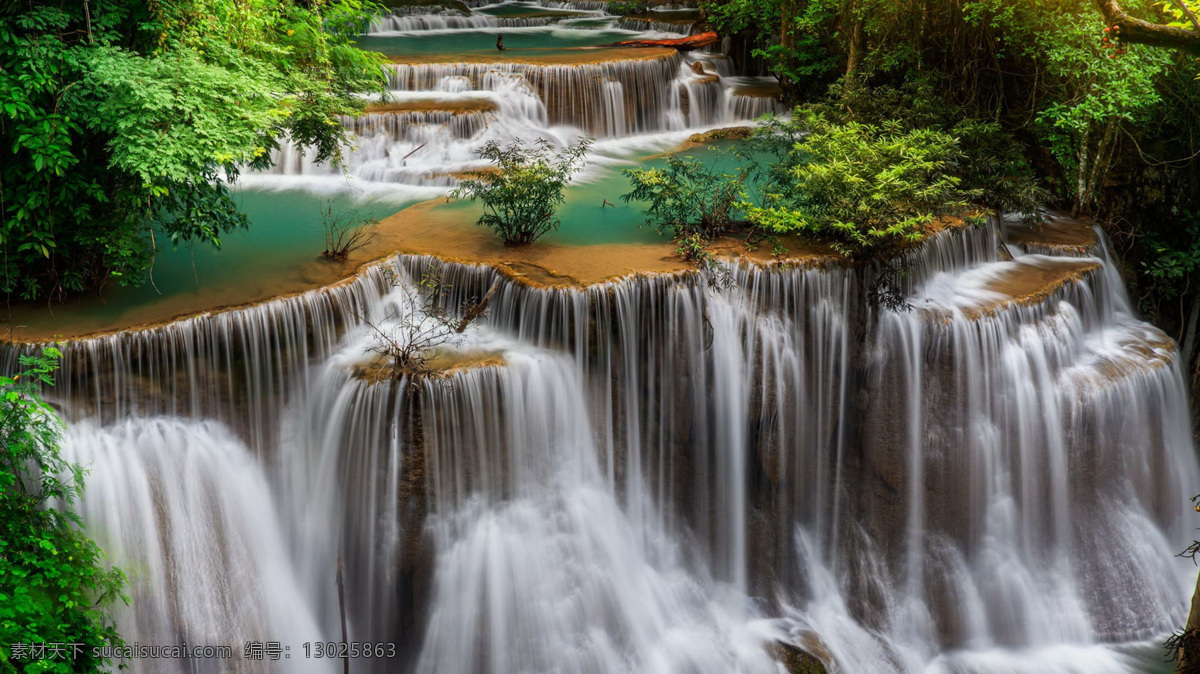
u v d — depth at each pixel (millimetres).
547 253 14062
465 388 11859
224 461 12055
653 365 13172
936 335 13664
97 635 10062
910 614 13781
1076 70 16359
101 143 11766
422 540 11938
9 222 11336
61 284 12297
